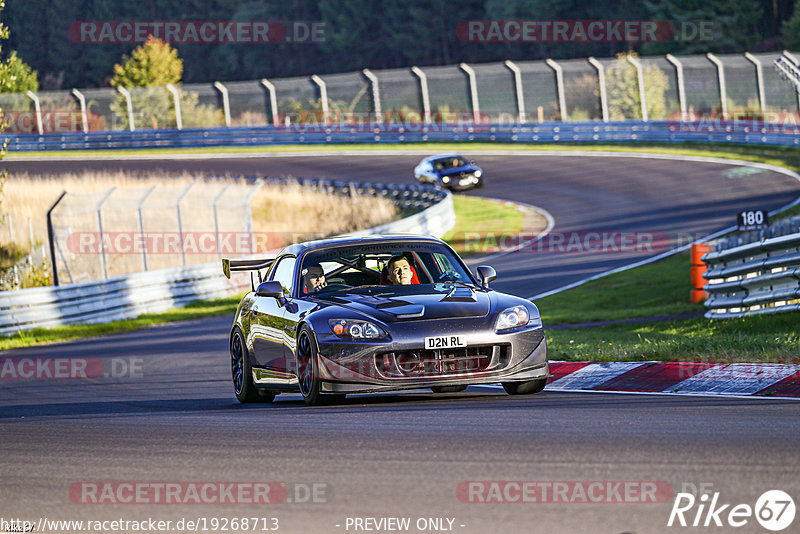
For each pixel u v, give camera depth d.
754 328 49.09
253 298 37.66
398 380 30.31
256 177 183.62
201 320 85.69
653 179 159.88
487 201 156.88
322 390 30.97
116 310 87.69
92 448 25.39
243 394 37.12
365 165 196.38
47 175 189.12
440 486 18.27
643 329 56.59
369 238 36.25
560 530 15.23
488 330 30.92
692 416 25.55
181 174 189.25
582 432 23.42
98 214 99.56
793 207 122.94
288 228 138.62
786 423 23.86
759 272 53.19
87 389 45.66
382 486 18.52
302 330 32.09
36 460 23.89
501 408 28.58
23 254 114.06
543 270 98.62
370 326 30.67
